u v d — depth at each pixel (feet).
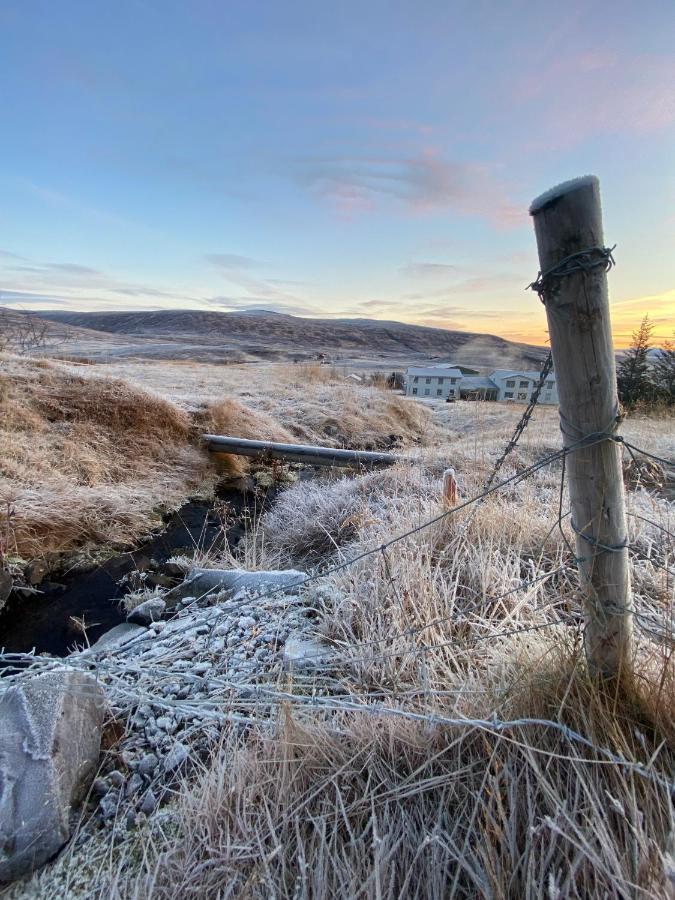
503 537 10.13
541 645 5.62
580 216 3.81
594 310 3.99
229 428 30.58
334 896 3.51
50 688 5.38
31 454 19.45
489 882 3.35
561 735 4.23
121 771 5.48
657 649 5.22
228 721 5.89
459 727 4.64
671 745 4.01
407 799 4.29
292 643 7.68
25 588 12.89
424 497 15.10
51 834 4.43
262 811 4.28
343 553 11.85
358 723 5.08
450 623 6.93
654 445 20.29
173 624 9.61
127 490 20.24
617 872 3.09
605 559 4.47
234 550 15.92
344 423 38.14
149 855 4.41
